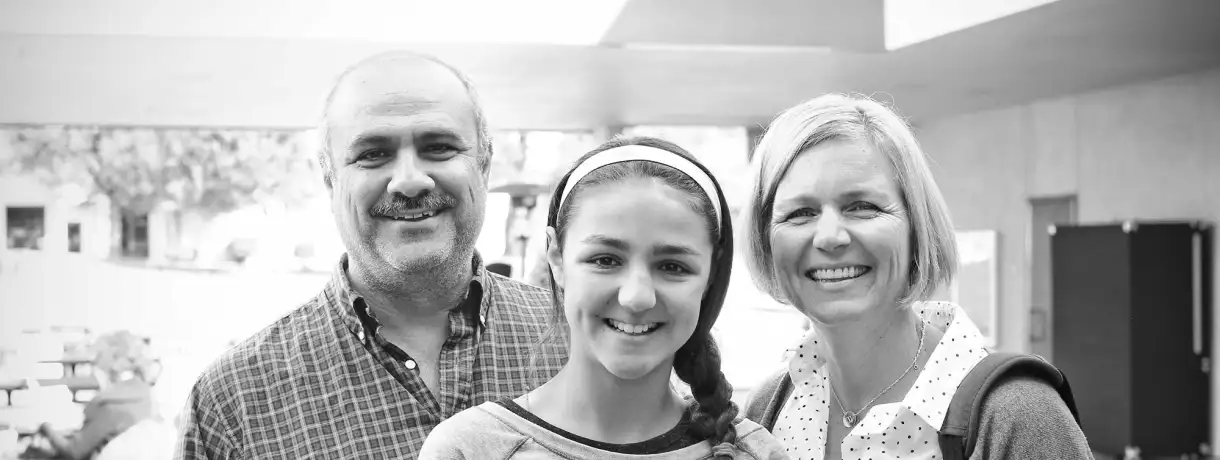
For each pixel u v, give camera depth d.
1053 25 5.55
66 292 9.45
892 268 1.78
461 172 1.89
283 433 1.89
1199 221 6.87
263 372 1.93
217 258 10.04
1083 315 7.25
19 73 6.51
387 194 1.85
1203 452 6.88
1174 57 6.44
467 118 1.93
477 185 1.94
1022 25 5.53
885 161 1.79
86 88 7.04
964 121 9.44
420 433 1.92
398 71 1.89
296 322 2.02
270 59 5.98
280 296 9.95
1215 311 6.85
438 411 1.94
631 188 1.35
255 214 10.12
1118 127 7.65
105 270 9.61
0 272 9.40
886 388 1.91
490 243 9.46
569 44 5.72
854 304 1.77
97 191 9.81
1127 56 6.41
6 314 9.23
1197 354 6.88
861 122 1.80
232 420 1.90
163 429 9.03
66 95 7.32
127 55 5.92
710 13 5.56
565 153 10.16
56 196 9.74
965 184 9.47
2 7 5.19
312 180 10.20
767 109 8.48
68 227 9.73
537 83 7.07
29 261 9.52
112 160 9.82
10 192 9.66
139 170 9.88
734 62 6.39
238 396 1.91
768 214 1.90
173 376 9.24
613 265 1.36
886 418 1.79
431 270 1.88
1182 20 5.43
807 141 1.80
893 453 1.80
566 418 1.43
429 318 2.00
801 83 7.23
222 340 9.55
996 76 7.11
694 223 1.36
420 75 1.90
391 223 1.86
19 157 9.66
